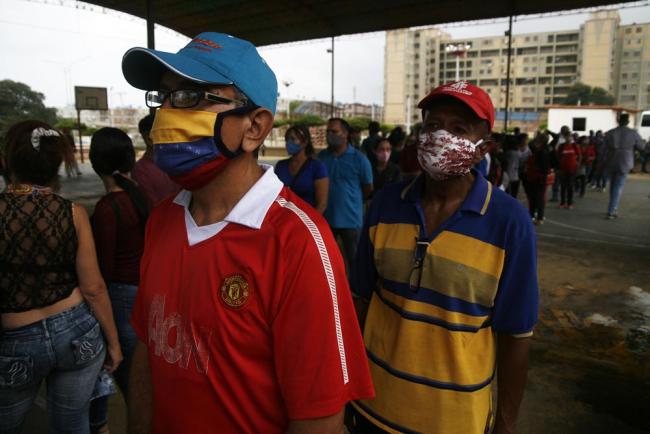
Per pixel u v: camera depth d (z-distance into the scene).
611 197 8.71
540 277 5.21
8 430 1.67
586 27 105.00
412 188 1.51
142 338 1.14
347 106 101.06
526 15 12.73
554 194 11.22
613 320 4.03
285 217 0.93
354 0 12.04
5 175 1.64
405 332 1.41
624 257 6.02
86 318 1.73
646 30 110.12
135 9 12.12
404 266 1.44
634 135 8.29
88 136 38.09
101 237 2.05
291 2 12.19
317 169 3.88
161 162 0.98
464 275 1.33
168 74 0.98
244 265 0.91
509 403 1.40
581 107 34.38
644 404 2.77
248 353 0.93
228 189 1.00
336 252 0.96
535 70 113.81
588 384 2.99
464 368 1.34
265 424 0.96
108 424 2.54
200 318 0.94
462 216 1.38
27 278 1.59
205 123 0.93
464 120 1.37
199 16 13.05
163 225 1.11
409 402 1.39
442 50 111.81
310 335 0.89
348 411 1.62
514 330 1.33
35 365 1.62
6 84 39.81
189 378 0.97
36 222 1.59
